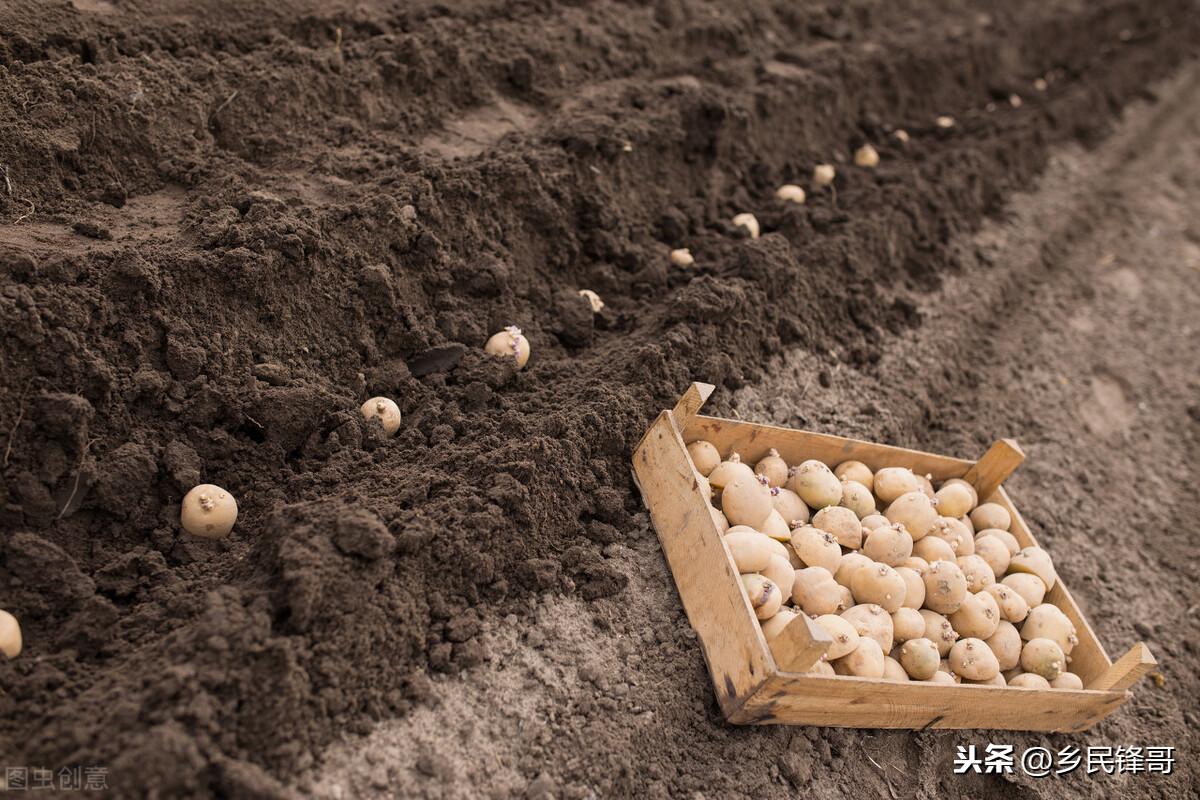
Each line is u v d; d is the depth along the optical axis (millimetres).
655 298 1983
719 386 1857
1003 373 2197
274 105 1886
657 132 2109
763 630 1588
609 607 1640
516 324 1874
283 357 1707
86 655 1503
